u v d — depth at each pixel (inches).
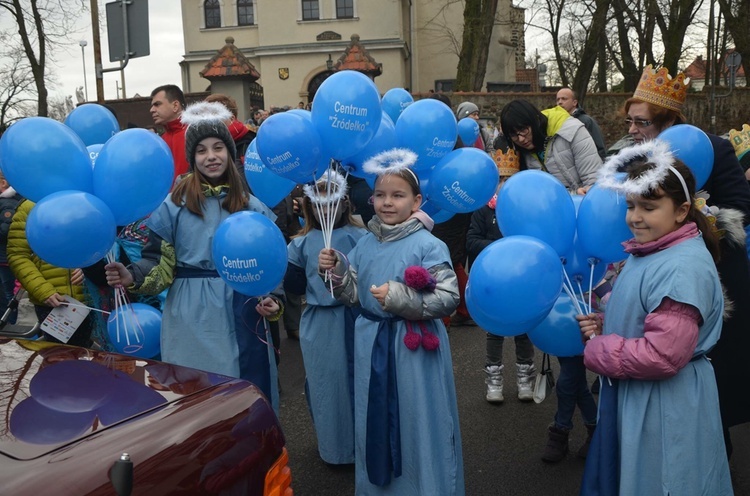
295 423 177.3
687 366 97.0
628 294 99.3
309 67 943.7
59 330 150.6
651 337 93.4
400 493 115.0
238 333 128.6
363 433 118.4
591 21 854.5
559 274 104.3
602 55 1079.6
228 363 126.6
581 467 148.9
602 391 103.3
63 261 114.4
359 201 180.7
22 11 791.7
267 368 131.8
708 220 113.8
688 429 95.4
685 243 96.3
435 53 1073.5
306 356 148.5
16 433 67.4
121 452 67.1
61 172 116.6
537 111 176.6
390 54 936.9
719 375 126.9
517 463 151.3
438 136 127.4
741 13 849.5
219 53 574.6
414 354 113.8
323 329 146.4
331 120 116.9
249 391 85.4
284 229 222.7
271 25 941.8
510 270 100.9
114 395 78.4
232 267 116.7
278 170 121.3
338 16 937.5
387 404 114.0
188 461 71.4
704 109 819.4
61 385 79.5
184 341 127.4
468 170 125.2
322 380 147.0
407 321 114.8
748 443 157.9
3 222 230.2
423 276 109.2
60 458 63.9
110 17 301.4
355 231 149.3
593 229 109.2
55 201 112.0
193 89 979.9
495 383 183.5
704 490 95.7
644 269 97.7
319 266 122.5
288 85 949.2
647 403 97.3
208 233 128.1
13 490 58.8
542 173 115.0
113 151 118.3
